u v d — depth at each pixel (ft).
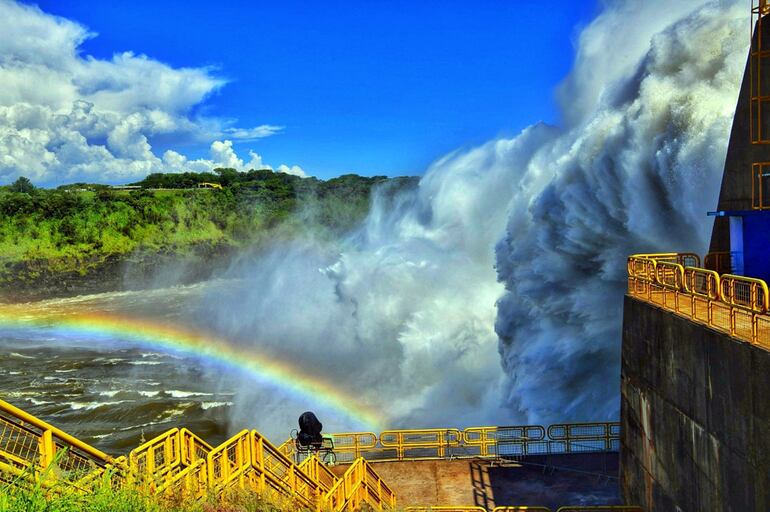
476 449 77.36
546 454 66.85
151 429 116.06
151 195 449.48
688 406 40.50
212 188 515.09
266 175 618.03
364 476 52.26
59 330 221.46
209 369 155.12
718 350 36.11
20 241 358.23
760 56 48.78
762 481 31.50
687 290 42.06
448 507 52.49
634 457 52.16
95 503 26.11
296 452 68.08
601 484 60.70
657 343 46.11
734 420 34.35
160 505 29.12
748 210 50.47
